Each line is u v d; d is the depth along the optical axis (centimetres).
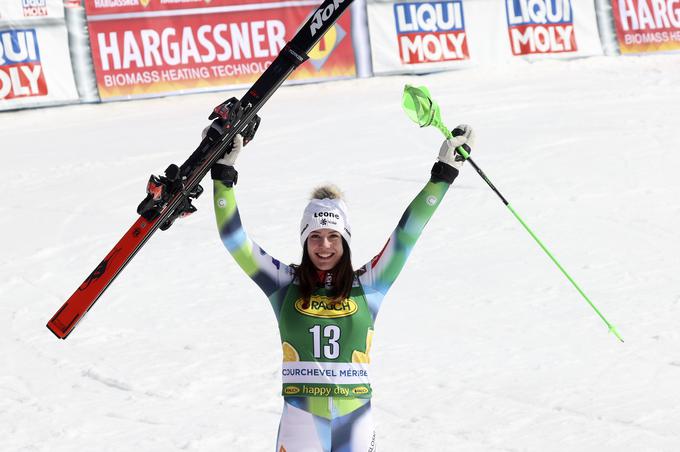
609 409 2128
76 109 7056
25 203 4697
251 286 3309
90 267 3675
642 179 4378
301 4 7525
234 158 1391
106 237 4069
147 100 7238
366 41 7731
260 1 7438
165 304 3134
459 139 1383
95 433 2133
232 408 2255
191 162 1370
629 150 4928
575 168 4644
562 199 4131
